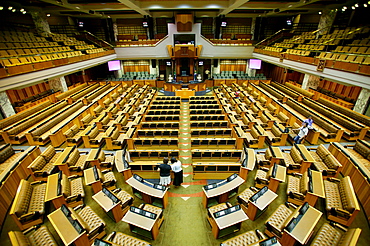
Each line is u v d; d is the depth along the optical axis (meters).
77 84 21.41
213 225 5.52
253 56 22.16
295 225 4.70
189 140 11.00
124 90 20.95
